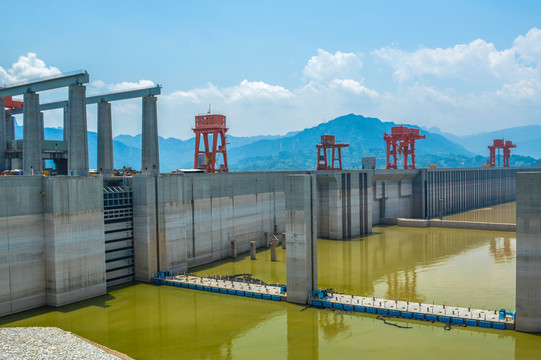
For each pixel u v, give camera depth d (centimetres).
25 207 6662
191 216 9712
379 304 6744
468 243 12231
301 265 7038
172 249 8881
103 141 9975
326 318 6488
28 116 8144
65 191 6944
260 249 11875
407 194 17925
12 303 6550
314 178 7250
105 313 6750
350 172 13400
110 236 8119
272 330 6103
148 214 8362
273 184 12631
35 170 8150
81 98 7606
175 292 7800
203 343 5719
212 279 8450
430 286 8075
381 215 16212
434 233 13975
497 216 19425
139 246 8475
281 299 7262
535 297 5688
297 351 5450
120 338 5859
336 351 5419
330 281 8525
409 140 19200
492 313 6275
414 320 6312
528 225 5656
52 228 6800
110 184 8619
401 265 9800
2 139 9600
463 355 5222
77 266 7156
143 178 8356
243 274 9050
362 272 9212
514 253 10850
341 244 12319
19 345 5103
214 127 12519
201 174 10006
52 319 6431
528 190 5641
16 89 8312
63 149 10638
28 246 6700
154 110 9131
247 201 11556
